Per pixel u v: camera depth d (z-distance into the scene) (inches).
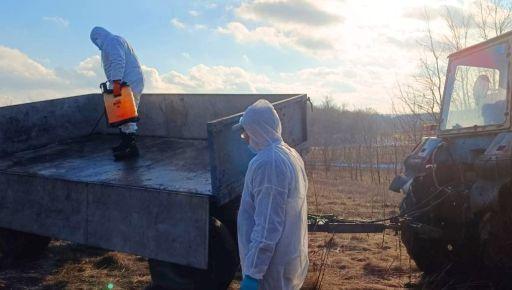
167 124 302.2
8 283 213.8
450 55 238.1
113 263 241.4
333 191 524.4
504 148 188.7
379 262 248.1
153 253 164.4
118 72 242.2
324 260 235.9
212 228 165.0
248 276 107.8
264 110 115.2
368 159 806.5
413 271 237.5
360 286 211.2
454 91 232.8
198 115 290.7
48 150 277.4
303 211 115.8
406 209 233.0
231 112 277.7
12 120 270.5
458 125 227.5
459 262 225.1
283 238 110.6
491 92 210.4
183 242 158.6
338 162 848.3
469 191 208.4
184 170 213.5
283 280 112.1
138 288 209.0
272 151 112.1
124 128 247.0
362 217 357.7
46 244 252.5
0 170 215.3
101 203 178.1
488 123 209.8
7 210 208.2
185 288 168.7
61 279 219.3
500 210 189.6
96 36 251.4
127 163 234.8
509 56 199.9
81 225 183.9
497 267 196.7
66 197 189.0
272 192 108.7
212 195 159.5
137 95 261.7
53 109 294.7
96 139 308.5
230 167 168.1
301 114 217.3
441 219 223.9
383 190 520.1
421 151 249.4
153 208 164.7
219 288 169.8
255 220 109.7
